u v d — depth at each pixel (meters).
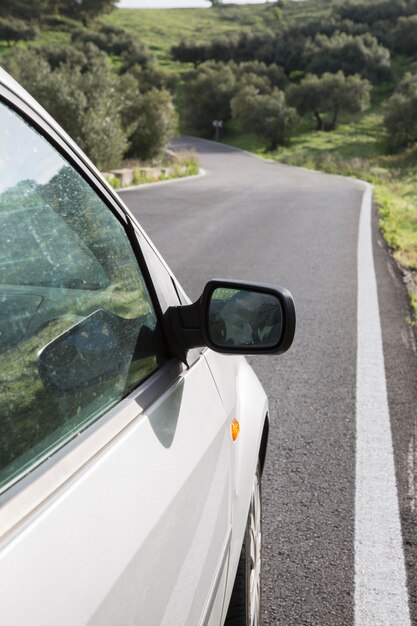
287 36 147.38
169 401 1.64
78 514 1.09
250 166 57.94
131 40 145.38
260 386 2.91
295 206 18.73
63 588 0.97
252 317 1.90
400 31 144.75
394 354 5.95
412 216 16.88
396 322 6.96
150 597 1.22
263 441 2.96
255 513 2.53
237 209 17.53
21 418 1.13
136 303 1.71
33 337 1.25
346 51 128.25
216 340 1.88
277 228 13.84
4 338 1.17
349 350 6.04
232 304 1.90
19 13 161.25
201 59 148.75
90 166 1.64
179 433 1.60
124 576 1.14
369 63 127.81
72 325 1.39
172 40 178.38
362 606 2.71
